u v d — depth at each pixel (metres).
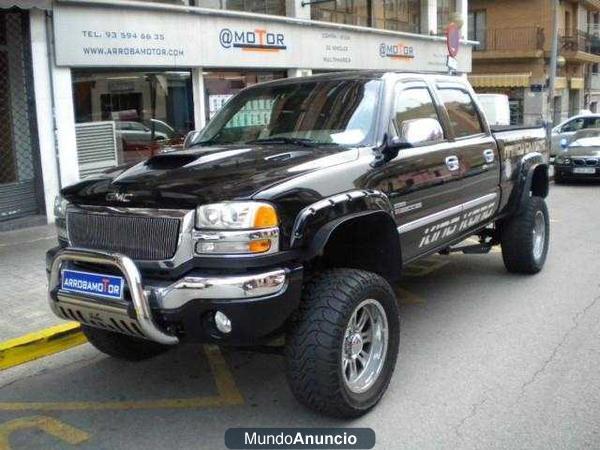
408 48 18.81
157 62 11.32
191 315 3.52
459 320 5.77
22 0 8.75
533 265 6.96
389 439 3.78
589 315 5.81
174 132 12.16
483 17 33.56
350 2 17.14
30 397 4.54
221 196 3.54
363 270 4.22
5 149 9.68
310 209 3.72
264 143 4.84
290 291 3.59
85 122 10.55
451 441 3.74
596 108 43.25
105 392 4.59
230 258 3.50
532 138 7.04
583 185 15.49
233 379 4.72
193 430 4.00
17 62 9.55
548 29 32.31
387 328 4.13
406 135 4.57
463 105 5.95
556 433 3.79
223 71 13.05
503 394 4.30
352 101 4.80
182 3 12.22
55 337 5.35
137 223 3.73
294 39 14.49
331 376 3.68
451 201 5.31
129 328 3.66
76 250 3.78
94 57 10.24
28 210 9.79
